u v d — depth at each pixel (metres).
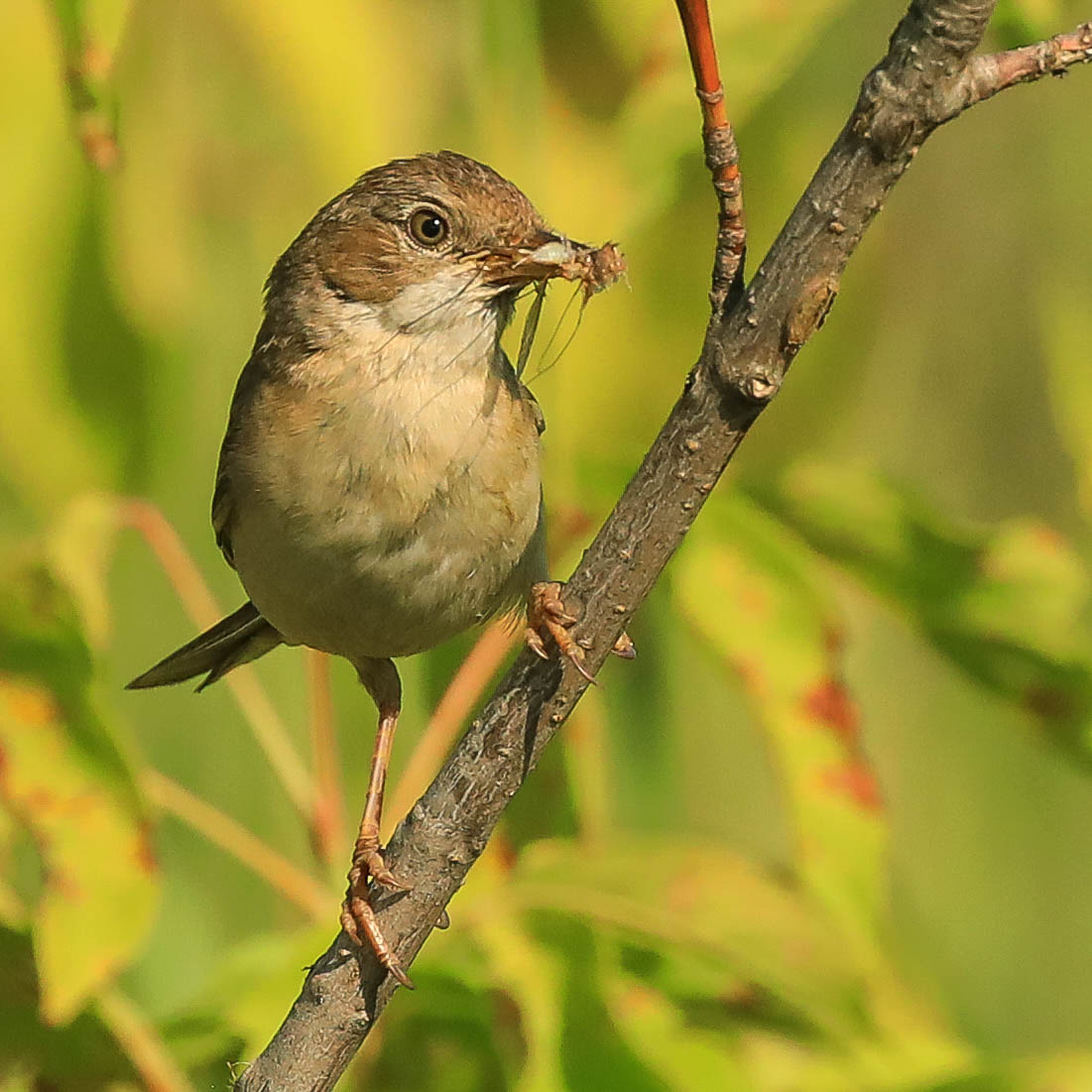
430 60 8.99
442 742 8.51
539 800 9.26
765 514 9.21
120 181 8.92
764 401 6.43
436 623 8.65
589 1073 7.67
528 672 7.11
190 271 9.33
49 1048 8.17
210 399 9.92
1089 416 9.41
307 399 8.45
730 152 6.20
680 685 11.53
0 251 8.82
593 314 9.38
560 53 9.21
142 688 9.55
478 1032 8.69
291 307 8.66
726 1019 8.70
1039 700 9.27
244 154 9.05
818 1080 8.30
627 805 9.96
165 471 9.50
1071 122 11.54
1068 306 9.63
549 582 7.92
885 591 9.31
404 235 8.48
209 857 10.06
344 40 8.72
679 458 6.60
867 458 11.49
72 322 9.01
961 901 11.68
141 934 7.70
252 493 8.52
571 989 7.78
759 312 6.32
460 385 8.39
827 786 8.65
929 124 6.05
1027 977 11.59
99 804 7.87
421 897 7.27
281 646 10.49
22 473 9.23
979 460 11.62
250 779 10.29
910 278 11.49
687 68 8.41
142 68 8.95
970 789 11.83
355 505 8.32
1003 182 11.59
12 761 7.85
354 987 7.30
